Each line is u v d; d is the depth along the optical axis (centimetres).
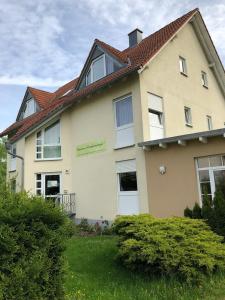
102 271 714
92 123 1567
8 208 398
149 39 1755
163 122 1418
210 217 884
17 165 1745
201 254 613
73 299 529
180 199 1123
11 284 366
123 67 1455
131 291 591
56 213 437
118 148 1392
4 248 372
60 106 1638
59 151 1711
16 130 2178
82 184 1588
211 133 1003
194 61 1738
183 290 574
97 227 1348
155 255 618
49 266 413
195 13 1681
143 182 1258
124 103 1411
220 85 1947
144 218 763
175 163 1149
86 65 1670
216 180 1042
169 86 1492
